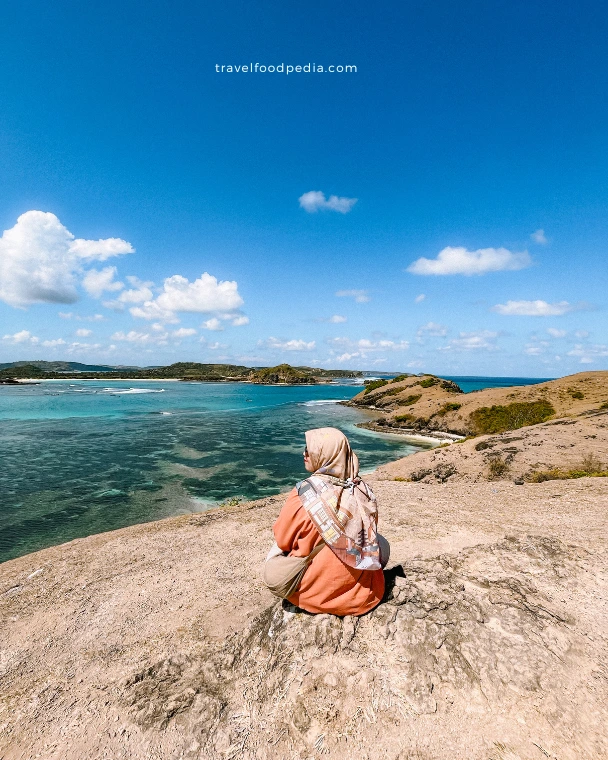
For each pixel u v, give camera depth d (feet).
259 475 88.28
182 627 19.27
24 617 23.09
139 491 75.77
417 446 138.62
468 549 14.53
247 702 8.87
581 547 15.56
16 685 15.43
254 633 10.60
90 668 15.99
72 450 111.24
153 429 150.82
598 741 7.35
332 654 9.43
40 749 9.39
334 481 9.21
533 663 8.95
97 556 33.24
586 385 178.09
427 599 10.62
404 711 8.29
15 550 51.80
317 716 8.38
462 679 8.73
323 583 9.55
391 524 31.60
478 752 7.41
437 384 260.62
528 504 35.68
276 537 9.62
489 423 157.89
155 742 8.45
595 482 41.88
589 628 10.52
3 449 111.14
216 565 28.60
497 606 10.57
